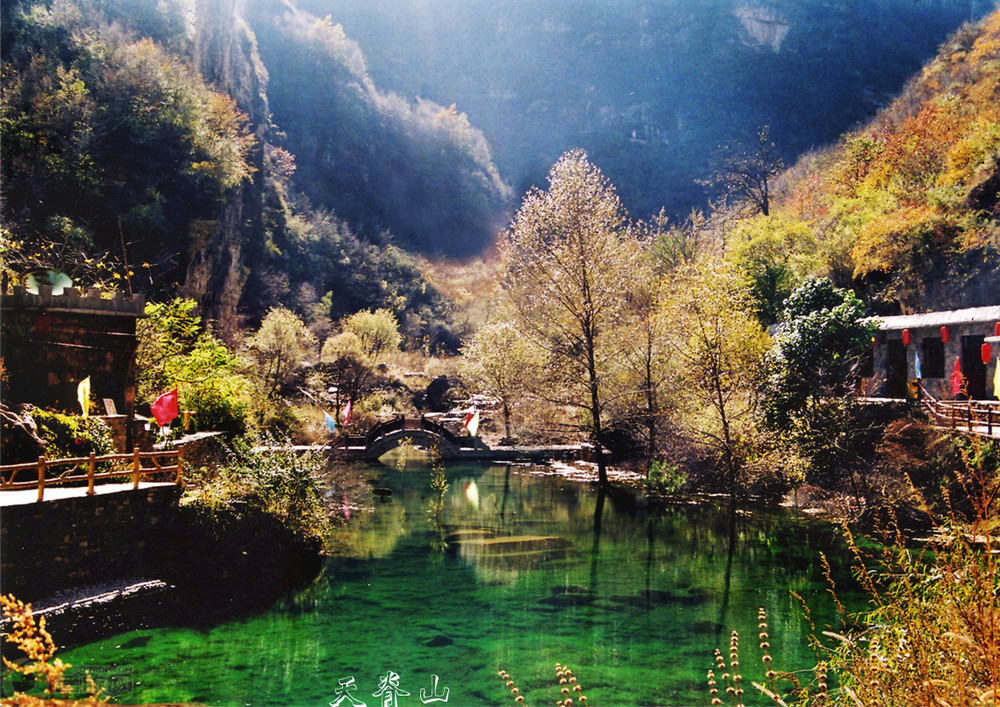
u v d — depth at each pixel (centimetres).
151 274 3703
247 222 5425
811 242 3800
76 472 1449
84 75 3903
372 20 12769
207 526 1424
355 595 1361
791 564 1545
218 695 927
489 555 1644
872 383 2547
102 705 507
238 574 1362
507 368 3300
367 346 4562
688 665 1035
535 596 1359
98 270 3108
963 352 2253
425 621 1227
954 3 10844
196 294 4091
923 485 1716
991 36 4934
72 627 1126
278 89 8781
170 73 4328
